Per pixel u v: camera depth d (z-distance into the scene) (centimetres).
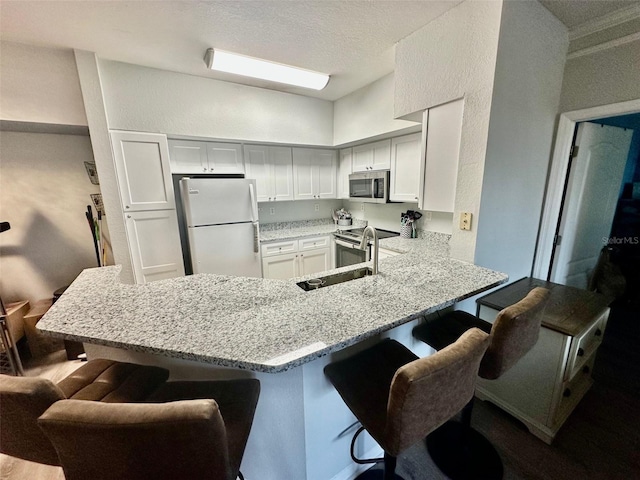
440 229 284
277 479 128
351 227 390
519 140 175
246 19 169
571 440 155
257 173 328
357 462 127
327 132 349
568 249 229
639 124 299
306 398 116
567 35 186
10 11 157
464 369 84
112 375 107
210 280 154
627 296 306
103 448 61
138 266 258
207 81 267
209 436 61
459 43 161
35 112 209
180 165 281
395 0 153
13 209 250
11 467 149
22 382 71
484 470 139
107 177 233
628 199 312
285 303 122
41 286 268
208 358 85
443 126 179
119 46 203
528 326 111
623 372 207
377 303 121
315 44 200
